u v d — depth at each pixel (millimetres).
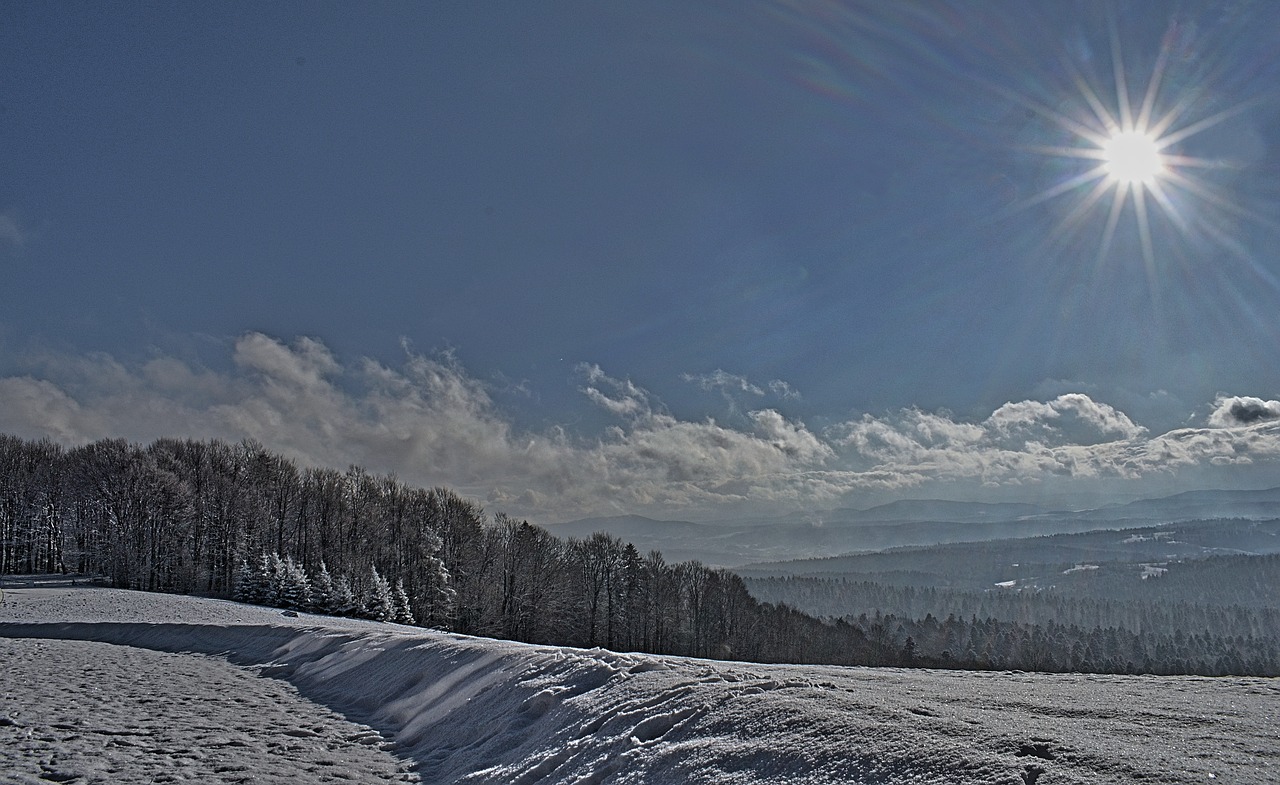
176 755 9711
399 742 11125
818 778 5629
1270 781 4680
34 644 25672
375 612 53875
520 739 9188
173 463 76875
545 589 71750
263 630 25250
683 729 7363
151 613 39031
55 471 82125
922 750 5559
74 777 8492
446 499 81562
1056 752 5336
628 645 74938
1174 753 5387
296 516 77938
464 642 15781
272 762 9484
